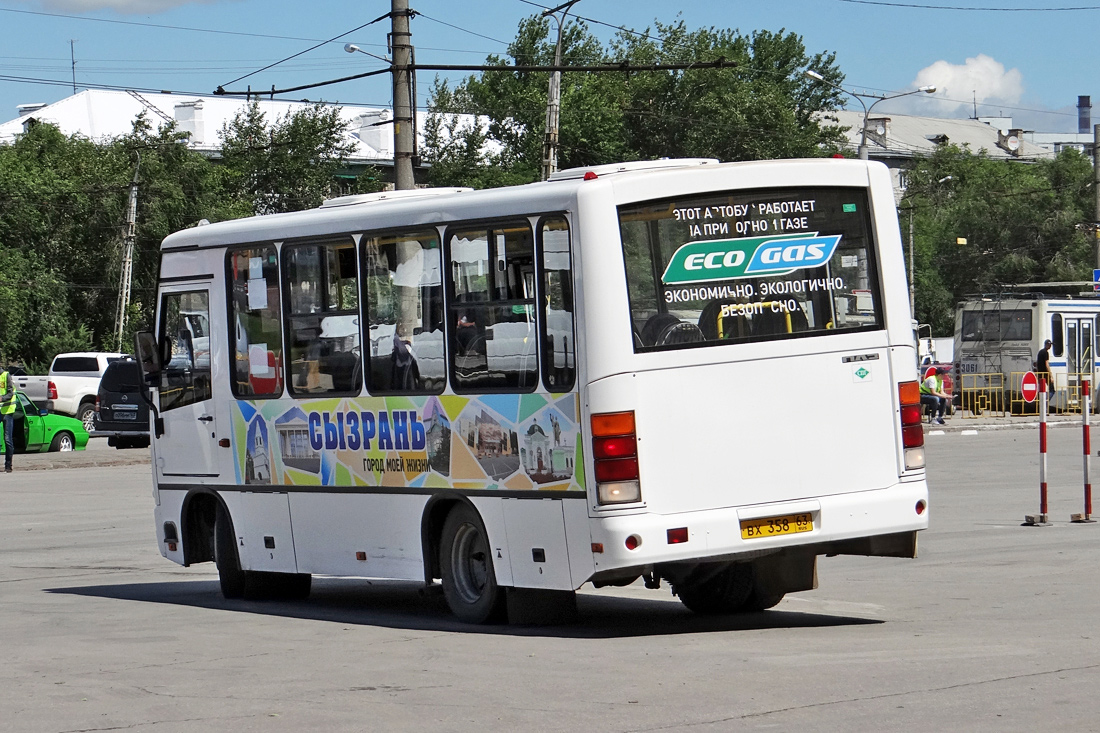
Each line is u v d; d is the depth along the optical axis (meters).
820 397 10.71
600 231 10.27
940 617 11.23
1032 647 9.44
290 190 82.56
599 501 10.16
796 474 10.61
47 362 64.62
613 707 7.84
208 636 11.37
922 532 18.05
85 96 93.81
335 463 12.64
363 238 12.27
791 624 11.17
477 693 8.38
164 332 14.59
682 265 10.45
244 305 13.61
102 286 69.12
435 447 11.64
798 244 10.77
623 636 10.70
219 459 13.97
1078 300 52.97
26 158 70.69
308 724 7.68
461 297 11.36
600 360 10.21
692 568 10.53
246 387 13.62
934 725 7.13
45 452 39.03
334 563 12.73
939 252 95.56
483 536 11.30
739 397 10.48
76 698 8.65
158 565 17.31
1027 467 29.25
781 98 92.94
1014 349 52.97
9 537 20.17
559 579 10.60
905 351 11.02
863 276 10.98
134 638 11.34
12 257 64.38
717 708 7.70
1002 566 14.47
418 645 10.48
